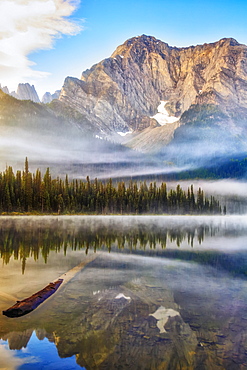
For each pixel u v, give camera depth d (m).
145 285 17.59
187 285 17.64
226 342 10.49
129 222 92.19
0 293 15.45
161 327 11.60
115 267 22.56
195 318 12.55
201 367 8.94
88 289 16.59
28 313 12.84
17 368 8.62
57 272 20.44
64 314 12.83
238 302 14.58
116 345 10.11
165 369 8.80
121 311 13.24
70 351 9.73
